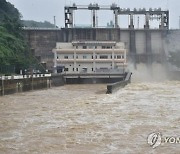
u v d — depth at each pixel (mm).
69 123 27984
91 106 40188
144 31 140375
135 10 142875
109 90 60312
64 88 83375
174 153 18266
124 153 18266
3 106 41219
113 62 116688
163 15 145375
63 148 19500
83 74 106062
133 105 40719
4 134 23656
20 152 18688
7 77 60844
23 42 118125
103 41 118562
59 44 116812
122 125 26828
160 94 57156
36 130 25000
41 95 59375
